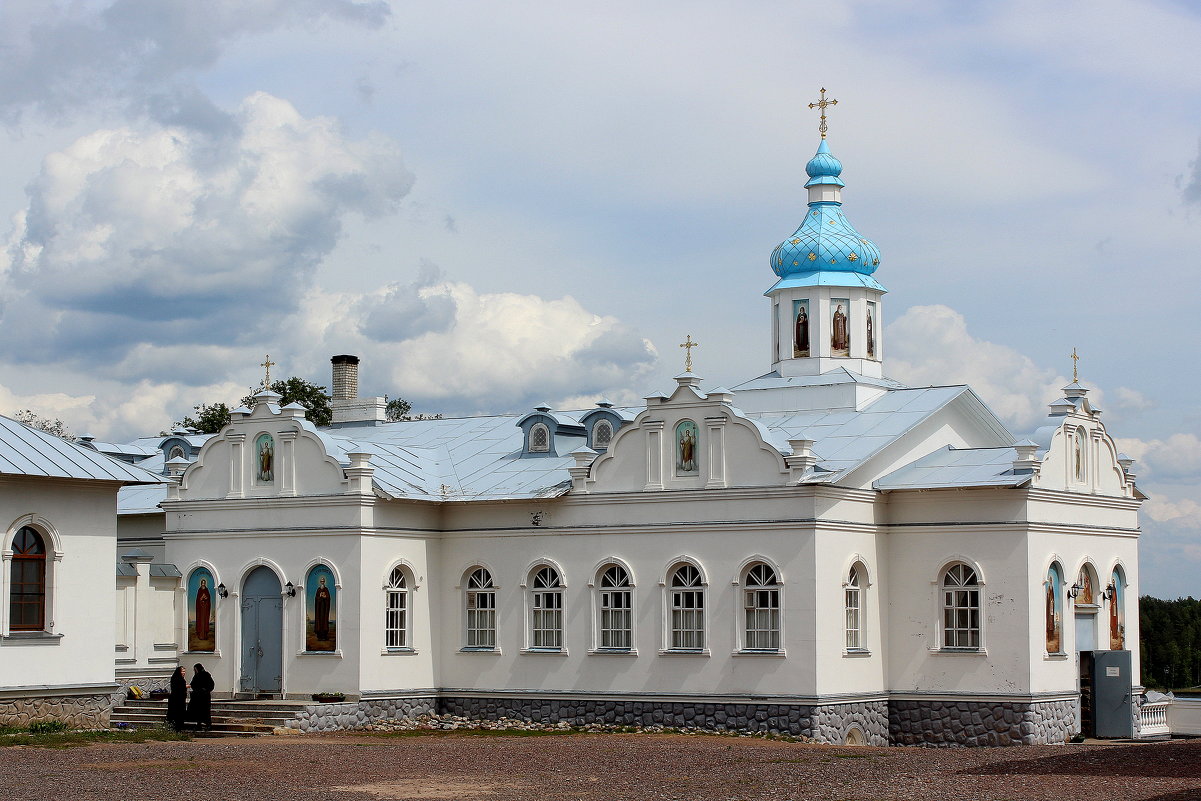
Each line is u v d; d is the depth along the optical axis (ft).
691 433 163.32
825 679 155.94
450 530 176.65
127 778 111.34
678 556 163.02
